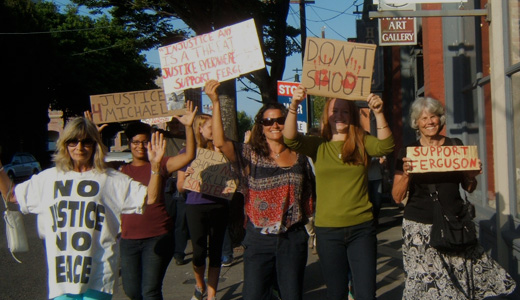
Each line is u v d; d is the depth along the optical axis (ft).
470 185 13.15
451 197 12.75
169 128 25.31
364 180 13.00
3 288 22.07
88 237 11.26
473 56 23.89
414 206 13.07
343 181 12.82
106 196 11.61
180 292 20.67
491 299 17.61
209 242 18.39
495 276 12.96
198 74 16.25
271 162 13.26
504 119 18.66
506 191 18.57
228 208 18.48
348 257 12.94
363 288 12.50
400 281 20.61
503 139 18.70
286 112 13.38
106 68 141.59
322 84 13.17
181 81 16.34
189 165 17.95
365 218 12.82
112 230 11.67
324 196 12.94
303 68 13.20
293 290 12.95
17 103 115.96
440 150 12.72
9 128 117.80
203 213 18.08
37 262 26.99
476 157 12.69
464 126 25.88
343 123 12.90
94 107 15.83
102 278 11.37
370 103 12.80
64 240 11.21
